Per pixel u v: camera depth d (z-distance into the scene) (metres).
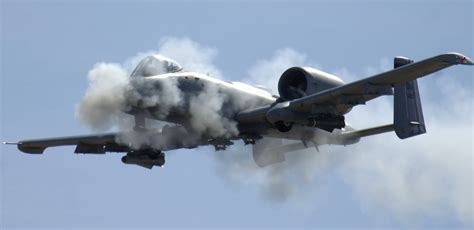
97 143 118.56
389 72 101.12
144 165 116.75
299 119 107.75
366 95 105.19
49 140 119.31
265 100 113.31
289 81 110.94
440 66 99.19
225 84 110.44
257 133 113.44
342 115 110.69
